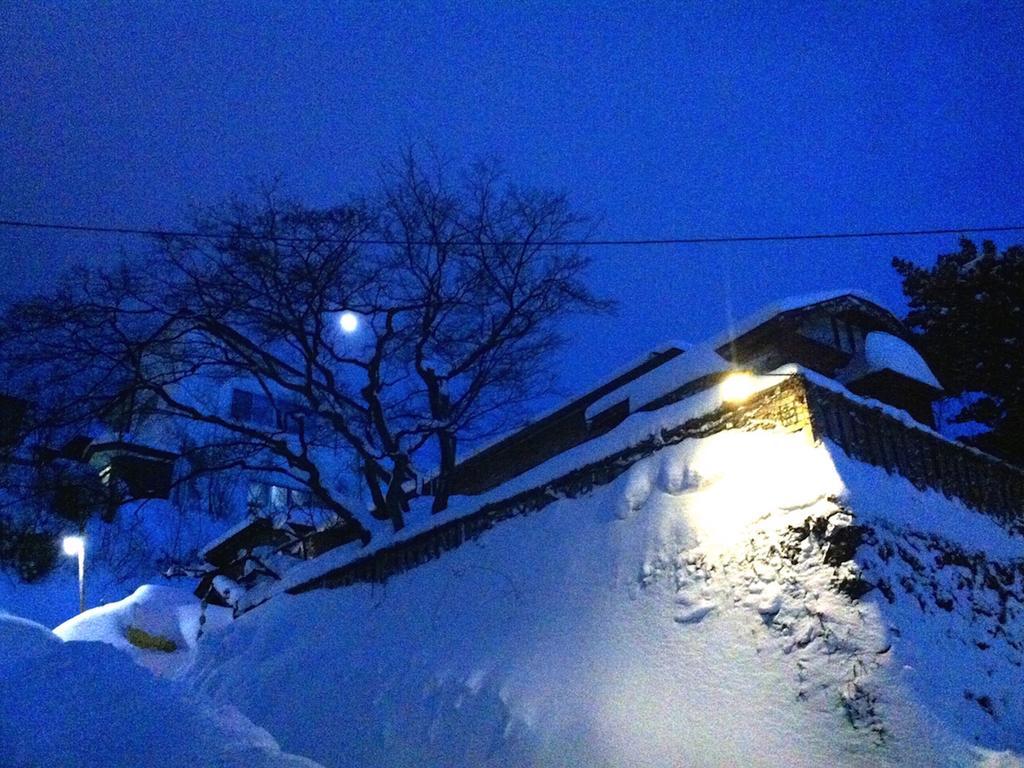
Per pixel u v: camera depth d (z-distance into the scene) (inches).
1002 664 329.1
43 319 584.1
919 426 408.8
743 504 352.5
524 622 408.2
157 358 761.0
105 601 1026.7
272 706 499.8
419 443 631.2
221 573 896.9
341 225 625.9
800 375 359.6
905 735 267.1
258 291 615.2
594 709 332.2
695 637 331.9
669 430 409.7
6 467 856.3
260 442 678.5
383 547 562.9
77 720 235.9
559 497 455.8
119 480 1108.5
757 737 288.5
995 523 435.2
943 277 725.9
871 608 298.4
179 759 227.8
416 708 401.4
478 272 649.0
